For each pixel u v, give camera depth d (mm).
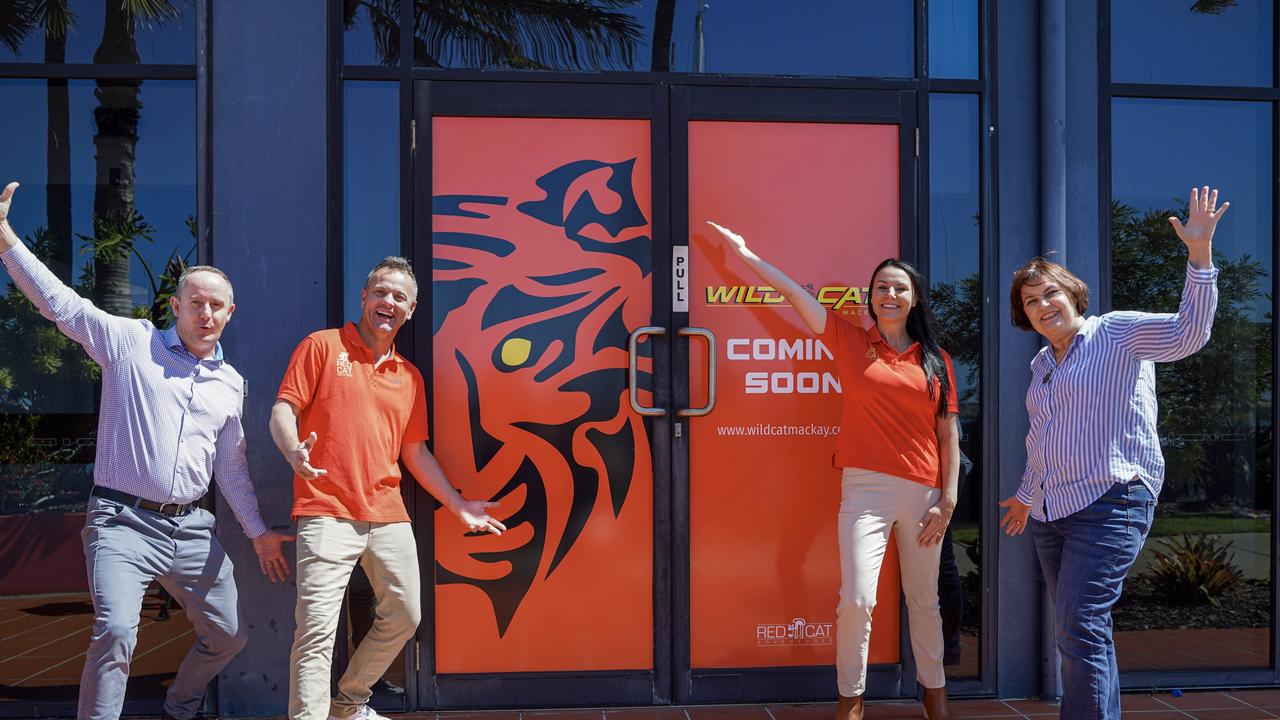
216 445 2908
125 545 2641
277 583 3275
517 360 3416
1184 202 3705
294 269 3312
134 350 2701
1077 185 3600
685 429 3445
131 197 3379
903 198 3527
